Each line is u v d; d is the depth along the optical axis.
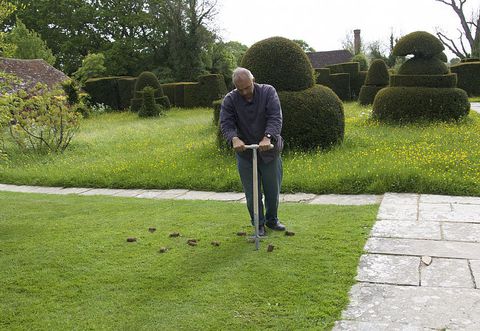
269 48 9.34
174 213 5.57
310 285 3.35
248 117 4.24
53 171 9.26
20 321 3.07
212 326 2.87
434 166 6.88
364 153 8.27
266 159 4.22
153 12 37.72
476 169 6.61
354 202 5.91
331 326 2.81
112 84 26.72
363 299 3.14
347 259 3.80
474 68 23.83
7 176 9.22
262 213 4.52
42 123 11.36
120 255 4.14
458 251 3.92
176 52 36.25
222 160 8.57
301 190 6.67
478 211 5.10
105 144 12.36
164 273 3.69
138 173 8.44
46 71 23.31
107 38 39.12
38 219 5.63
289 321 2.88
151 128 15.41
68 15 37.66
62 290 3.49
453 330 2.71
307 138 8.89
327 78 25.36
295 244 4.20
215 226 4.89
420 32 12.64
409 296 3.15
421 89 11.89
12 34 30.11
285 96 8.98
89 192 7.83
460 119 11.71
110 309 3.15
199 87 25.28
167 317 3.01
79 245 4.47
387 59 40.09
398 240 4.24
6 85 6.41
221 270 3.68
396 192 6.22
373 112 12.59
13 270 3.92
